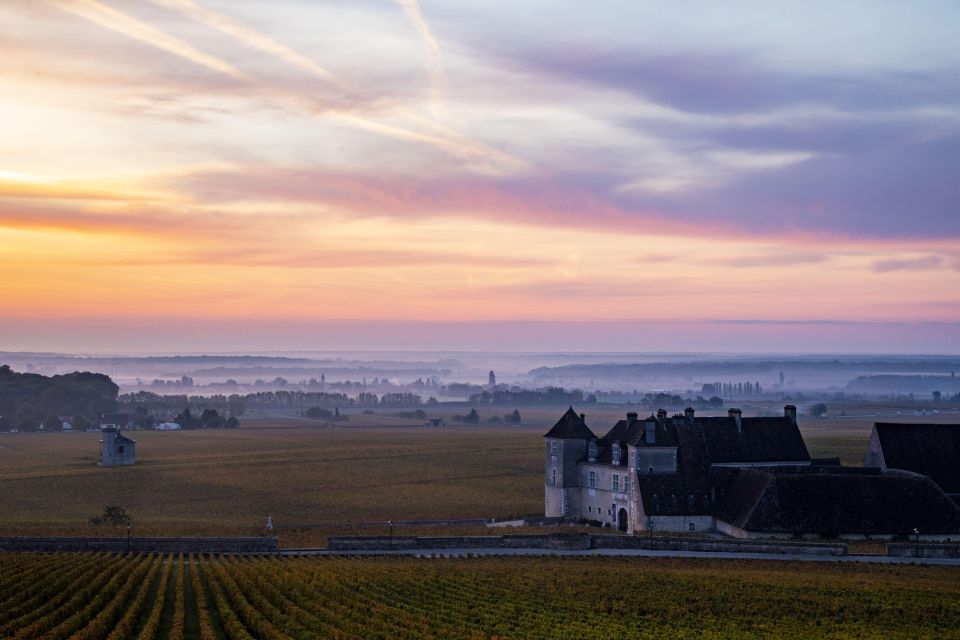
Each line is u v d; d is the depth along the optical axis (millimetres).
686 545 109562
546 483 146500
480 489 182500
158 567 95875
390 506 160625
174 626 68875
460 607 77562
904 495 116188
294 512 154000
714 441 133500
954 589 85438
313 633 67062
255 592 77938
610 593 83375
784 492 116562
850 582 88062
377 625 70500
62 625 67625
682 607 79062
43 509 156125
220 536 117688
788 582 88000
